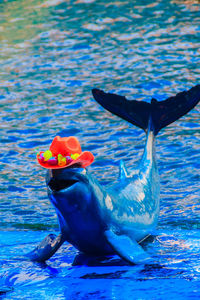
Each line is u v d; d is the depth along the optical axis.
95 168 28.30
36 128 34.69
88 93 40.06
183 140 31.59
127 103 22.59
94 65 45.41
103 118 35.91
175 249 18.25
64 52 49.44
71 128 34.38
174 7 59.03
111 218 17.31
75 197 16.11
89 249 17.70
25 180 27.86
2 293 15.23
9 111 37.84
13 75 45.06
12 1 70.88
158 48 47.69
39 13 63.22
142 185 20.16
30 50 51.09
